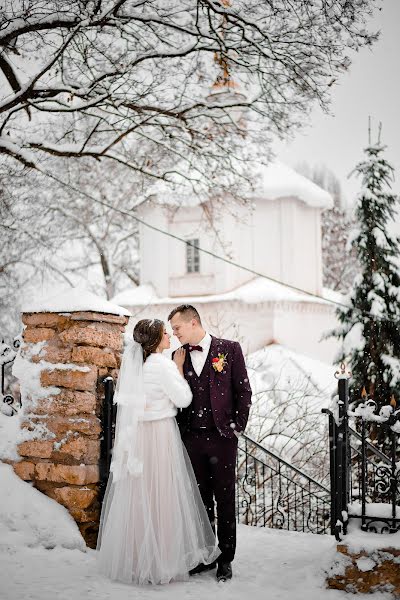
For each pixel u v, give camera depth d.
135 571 4.08
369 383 12.29
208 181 11.62
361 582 3.92
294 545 5.04
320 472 9.44
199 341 4.51
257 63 9.22
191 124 10.66
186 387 4.30
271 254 22.05
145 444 4.24
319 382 17.73
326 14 8.24
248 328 21.00
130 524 4.12
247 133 10.84
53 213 18.61
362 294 12.91
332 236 36.00
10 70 9.59
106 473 5.02
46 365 5.10
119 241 24.17
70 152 9.98
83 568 4.20
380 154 13.35
